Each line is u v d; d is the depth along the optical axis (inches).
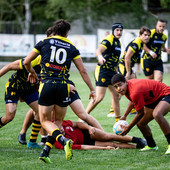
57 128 589.6
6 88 727.1
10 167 584.4
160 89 667.4
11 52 2940.5
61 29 614.9
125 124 730.8
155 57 1164.5
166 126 649.6
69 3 3476.9
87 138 739.4
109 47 960.9
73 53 618.2
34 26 3245.6
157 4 4042.8
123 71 1121.4
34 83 724.0
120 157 650.2
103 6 3656.5
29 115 764.6
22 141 768.9
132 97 641.6
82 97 1397.6
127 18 3570.4
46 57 599.8
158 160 623.8
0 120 729.6
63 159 637.3
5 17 3806.6
